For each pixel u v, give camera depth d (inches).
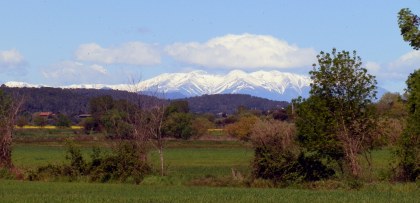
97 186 2367.1
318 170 2455.7
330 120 2420.0
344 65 2409.0
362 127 2413.9
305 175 2434.8
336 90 2421.3
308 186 2354.8
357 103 2409.0
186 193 1975.9
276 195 1860.2
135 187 2327.8
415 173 2285.9
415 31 1905.8
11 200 1710.1
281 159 2466.8
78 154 2832.2
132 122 2920.8
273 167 2466.8
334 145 2402.8
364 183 2237.9
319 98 2434.8
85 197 1804.9
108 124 3006.9
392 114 2452.0
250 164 2608.3
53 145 5905.5
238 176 2536.9
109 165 2748.5
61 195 1878.7
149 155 3176.7
